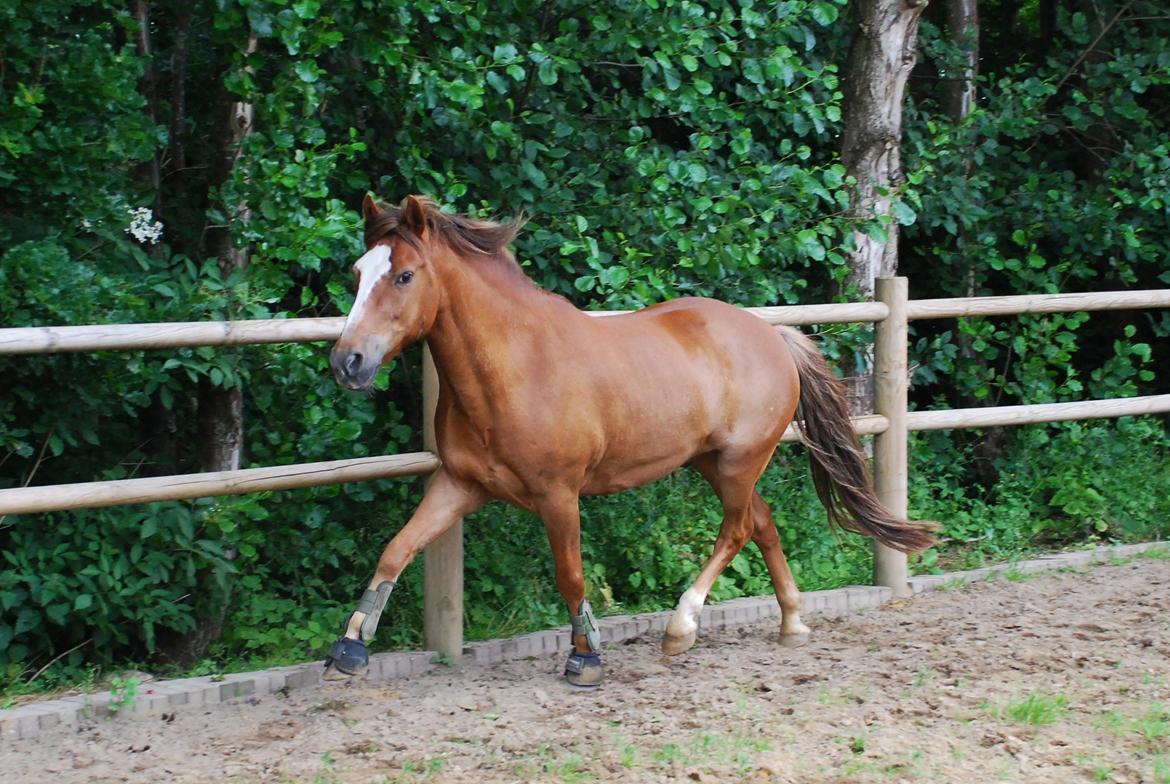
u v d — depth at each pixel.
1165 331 8.22
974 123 8.33
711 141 6.52
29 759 4.01
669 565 6.15
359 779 3.79
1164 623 5.49
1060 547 7.42
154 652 5.22
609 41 6.32
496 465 4.50
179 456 6.09
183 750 4.09
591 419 4.57
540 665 5.25
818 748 3.99
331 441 5.37
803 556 6.61
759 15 6.47
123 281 5.04
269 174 5.27
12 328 4.42
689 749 3.98
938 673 4.82
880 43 7.27
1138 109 8.38
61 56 5.07
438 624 5.22
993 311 6.57
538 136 6.68
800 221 6.92
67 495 4.35
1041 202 8.39
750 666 5.07
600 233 6.67
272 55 5.68
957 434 8.40
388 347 4.14
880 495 6.34
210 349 4.96
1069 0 9.62
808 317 6.00
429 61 5.98
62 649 5.07
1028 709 4.23
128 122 5.18
